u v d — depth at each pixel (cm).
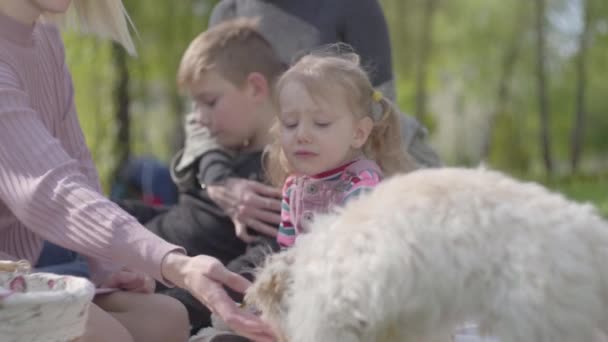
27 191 221
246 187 303
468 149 1928
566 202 185
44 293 184
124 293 260
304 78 247
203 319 286
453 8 1747
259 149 326
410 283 175
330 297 180
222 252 316
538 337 166
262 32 352
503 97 1808
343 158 254
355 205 194
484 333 175
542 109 1770
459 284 173
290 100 248
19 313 181
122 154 876
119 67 880
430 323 176
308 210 252
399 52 1700
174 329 255
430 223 178
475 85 1798
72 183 222
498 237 174
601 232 178
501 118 1853
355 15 345
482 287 172
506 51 1750
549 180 1371
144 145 1137
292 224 257
